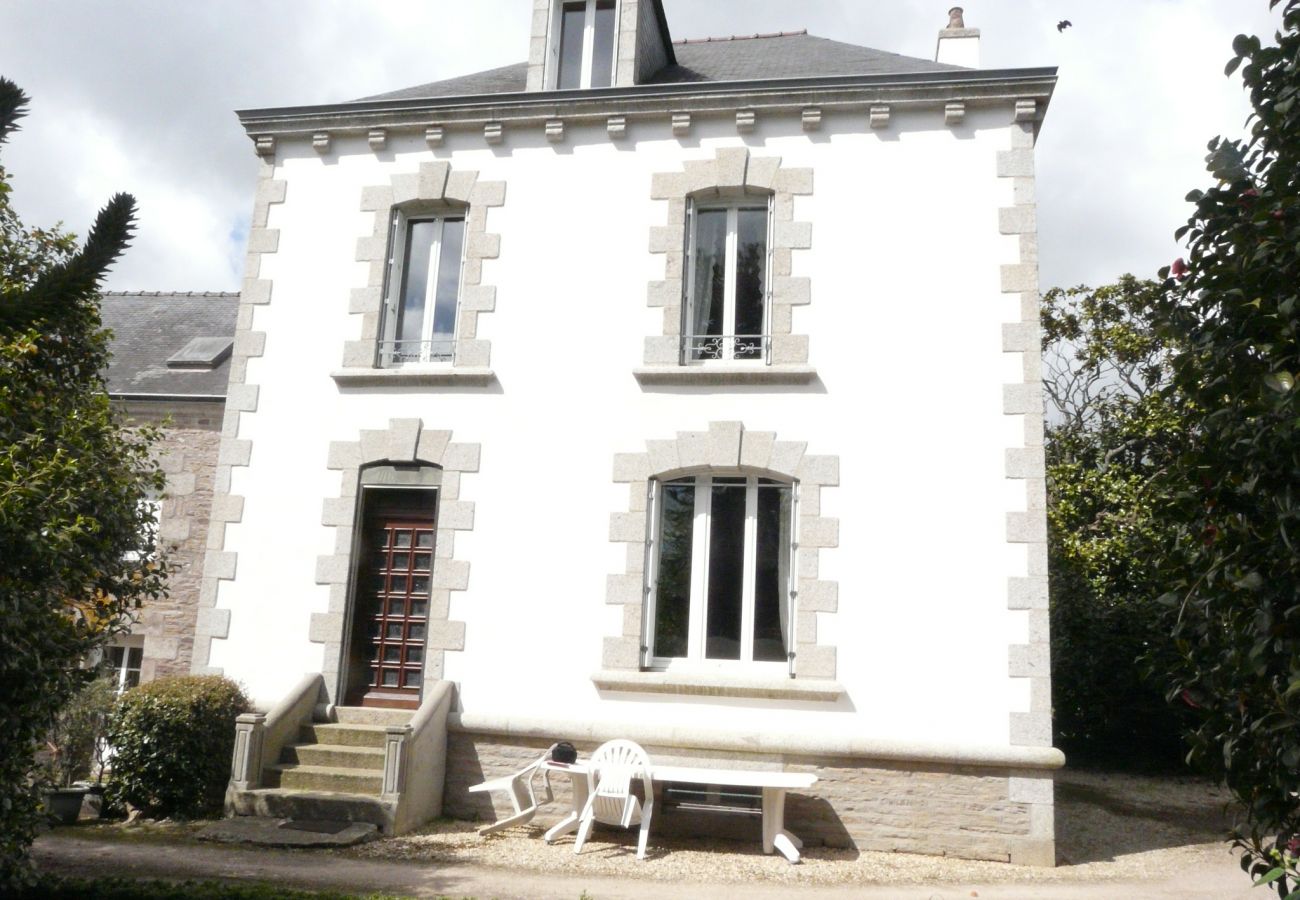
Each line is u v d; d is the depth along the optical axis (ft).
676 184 36.55
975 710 31.42
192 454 46.34
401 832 31.12
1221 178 13.50
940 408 33.47
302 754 33.42
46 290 18.15
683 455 34.58
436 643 35.01
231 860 27.68
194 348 52.11
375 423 37.06
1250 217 13.06
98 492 24.02
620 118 37.11
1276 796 12.50
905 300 34.35
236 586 36.73
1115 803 41.88
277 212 39.37
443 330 38.29
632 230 36.58
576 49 40.63
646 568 34.40
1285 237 12.32
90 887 21.97
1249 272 12.49
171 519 45.68
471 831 32.01
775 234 35.50
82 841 29.63
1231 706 12.78
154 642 44.52
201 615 36.63
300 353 38.11
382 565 36.99
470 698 34.47
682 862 29.12
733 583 34.27
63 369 26.22
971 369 33.55
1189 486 13.24
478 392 36.52
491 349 36.73
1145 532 49.49
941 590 32.30
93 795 34.30
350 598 36.17
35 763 21.94
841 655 32.42
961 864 29.89
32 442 21.40
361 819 31.01
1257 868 13.03
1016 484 32.58
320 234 38.88
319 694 35.45
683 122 36.63
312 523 36.76
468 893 24.90
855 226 35.12
